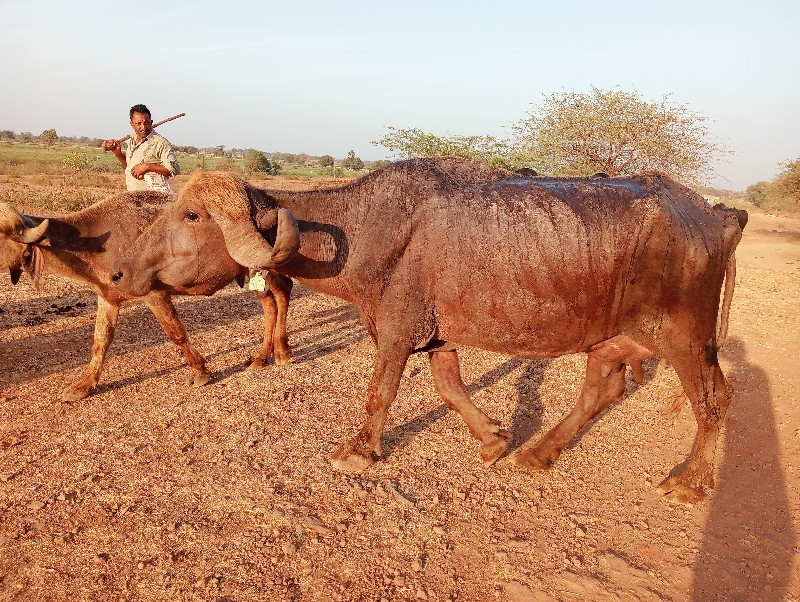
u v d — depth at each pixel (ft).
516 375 21.71
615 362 15.16
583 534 12.95
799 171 83.87
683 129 51.83
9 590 10.56
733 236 13.52
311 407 18.33
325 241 14.21
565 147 52.95
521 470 15.43
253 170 136.77
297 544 12.03
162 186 21.53
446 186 13.71
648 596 11.16
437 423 17.67
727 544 12.81
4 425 16.42
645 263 12.94
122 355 21.93
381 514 13.20
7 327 24.38
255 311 28.63
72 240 17.38
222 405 18.15
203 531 12.32
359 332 26.11
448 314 13.75
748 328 29.43
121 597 10.49
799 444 17.26
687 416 18.95
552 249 12.94
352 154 177.17
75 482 13.87
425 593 10.92
